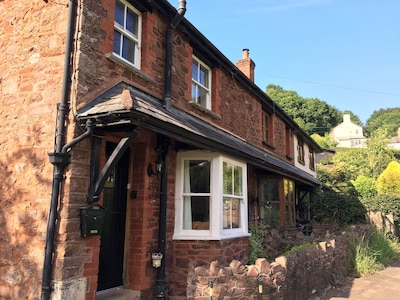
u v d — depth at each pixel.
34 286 4.40
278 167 9.85
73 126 4.54
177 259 6.60
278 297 5.85
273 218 11.81
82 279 4.49
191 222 6.92
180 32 7.60
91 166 4.72
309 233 15.34
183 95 7.53
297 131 17.48
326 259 8.08
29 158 4.80
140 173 6.07
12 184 4.89
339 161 36.62
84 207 4.51
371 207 18.11
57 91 4.78
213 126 8.65
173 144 6.94
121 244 5.91
